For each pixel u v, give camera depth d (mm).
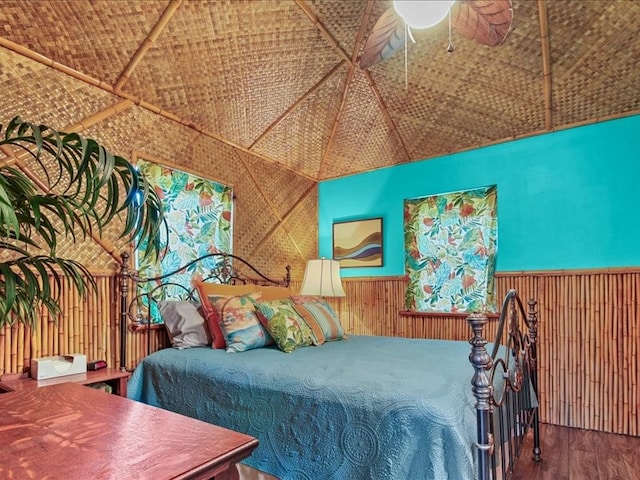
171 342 2561
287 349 2285
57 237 2174
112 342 2387
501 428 1543
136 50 2307
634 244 2820
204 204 3156
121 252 2475
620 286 2828
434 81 3020
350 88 3232
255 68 2775
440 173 3703
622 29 2354
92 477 786
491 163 3436
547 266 3131
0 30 1923
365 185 4152
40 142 1262
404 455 1306
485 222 3500
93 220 2307
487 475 1212
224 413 1820
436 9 1658
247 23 2422
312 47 2732
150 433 1034
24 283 1415
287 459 1570
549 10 2338
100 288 2350
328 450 1476
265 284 3672
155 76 2508
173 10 2188
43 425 1093
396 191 3957
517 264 3260
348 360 2010
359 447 1406
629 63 2535
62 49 2117
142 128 2664
